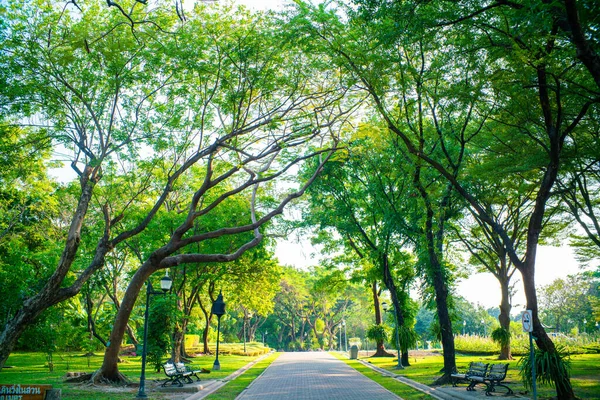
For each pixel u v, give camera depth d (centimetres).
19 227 2662
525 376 1413
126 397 1605
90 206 2516
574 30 994
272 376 2508
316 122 1959
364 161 2367
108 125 1698
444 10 1242
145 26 1589
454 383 1845
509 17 1191
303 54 1753
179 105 1773
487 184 2223
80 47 1464
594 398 1364
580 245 2708
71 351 4438
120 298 4025
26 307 1416
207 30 1683
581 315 6347
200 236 1902
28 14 1530
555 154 1399
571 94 1434
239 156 1958
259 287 3694
